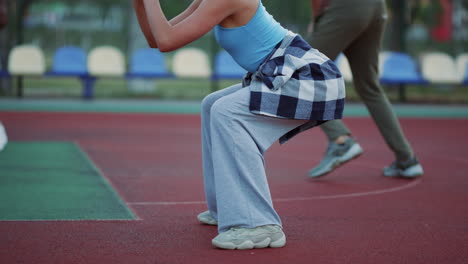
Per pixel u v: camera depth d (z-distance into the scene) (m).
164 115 14.20
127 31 21.83
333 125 6.32
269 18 3.89
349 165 7.63
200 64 16.94
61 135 10.20
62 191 5.64
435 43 22.95
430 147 9.62
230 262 3.51
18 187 5.81
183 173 6.82
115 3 22.73
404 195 5.72
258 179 3.80
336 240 4.06
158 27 3.71
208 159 4.30
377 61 6.32
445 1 22.69
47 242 3.88
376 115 6.49
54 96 18.14
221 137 3.80
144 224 4.42
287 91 3.76
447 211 5.05
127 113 14.43
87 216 4.64
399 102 18.48
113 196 5.45
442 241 4.08
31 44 21.41
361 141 10.30
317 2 5.98
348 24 5.88
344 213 4.91
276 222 3.86
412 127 12.56
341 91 3.88
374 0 5.93
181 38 3.70
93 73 16.28
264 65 3.79
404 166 6.59
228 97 3.81
